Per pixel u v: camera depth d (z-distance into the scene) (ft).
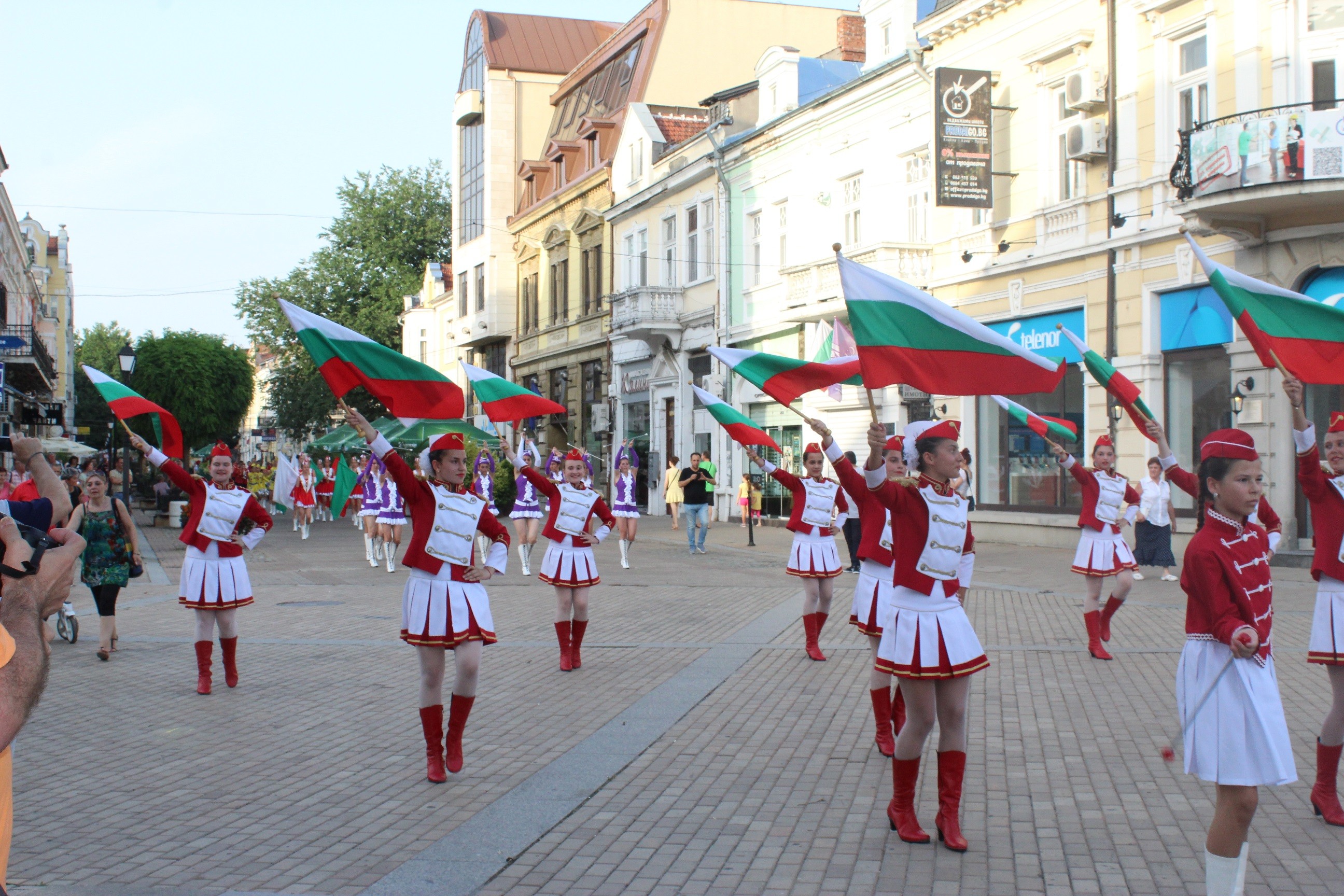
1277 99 55.11
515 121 163.12
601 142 134.92
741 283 103.19
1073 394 69.31
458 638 21.99
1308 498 19.06
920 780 21.39
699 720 26.50
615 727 25.94
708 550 78.23
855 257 82.58
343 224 204.85
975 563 63.10
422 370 23.32
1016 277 72.90
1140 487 54.95
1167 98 61.93
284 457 81.51
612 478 128.26
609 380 130.62
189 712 28.32
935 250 79.41
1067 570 58.75
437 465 22.61
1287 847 17.51
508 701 29.17
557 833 18.66
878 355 18.17
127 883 16.62
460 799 20.71
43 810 20.31
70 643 39.24
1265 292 19.70
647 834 18.58
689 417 112.88
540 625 42.68
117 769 23.03
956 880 16.31
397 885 16.43
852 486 17.71
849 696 28.81
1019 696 28.40
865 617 23.44
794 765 22.54
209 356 125.80
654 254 118.62
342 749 24.49
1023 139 72.38
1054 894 15.76
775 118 96.22
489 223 162.40
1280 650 34.35
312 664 34.86
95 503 35.94
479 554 73.15
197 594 30.30
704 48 130.62
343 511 125.59
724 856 17.47
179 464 33.17
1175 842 17.81
